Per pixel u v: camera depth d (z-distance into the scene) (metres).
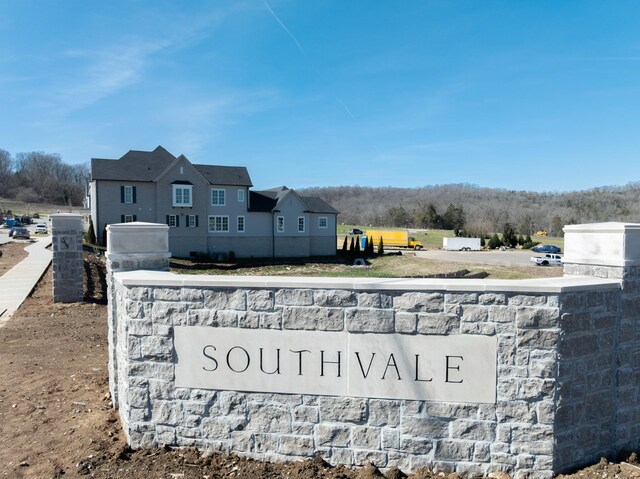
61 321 12.24
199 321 4.99
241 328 4.92
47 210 128.00
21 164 148.25
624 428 5.02
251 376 4.93
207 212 47.66
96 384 7.22
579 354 4.70
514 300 4.55
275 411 4.91
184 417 5.07
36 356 8.89
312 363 4.82
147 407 5.13
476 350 4.61
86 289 16.83
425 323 4.65
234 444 4.99
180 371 5.05
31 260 24.55
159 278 5.05
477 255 58.41
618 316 4.95
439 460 4.68
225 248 48.84
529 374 4.55
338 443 4.81
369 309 4.71
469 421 4.64
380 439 4.75
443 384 4.66
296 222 52.28
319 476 4.57
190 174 46.47
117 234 6.01
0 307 13.76
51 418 5.94
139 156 46.34
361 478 4.55
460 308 4.61
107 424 5.74
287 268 43.25
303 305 4.81
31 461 4.85
